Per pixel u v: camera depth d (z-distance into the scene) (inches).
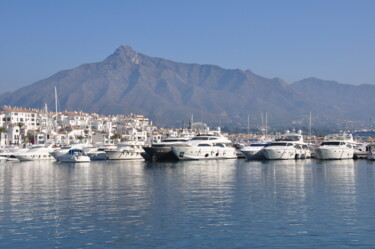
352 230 1246.9
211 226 1300.4
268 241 1150.3
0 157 4766.2
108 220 1387.8
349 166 3457.2
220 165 3624.5
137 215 1454.2
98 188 2130.9
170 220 1379.2
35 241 1171.9
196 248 1101.7
